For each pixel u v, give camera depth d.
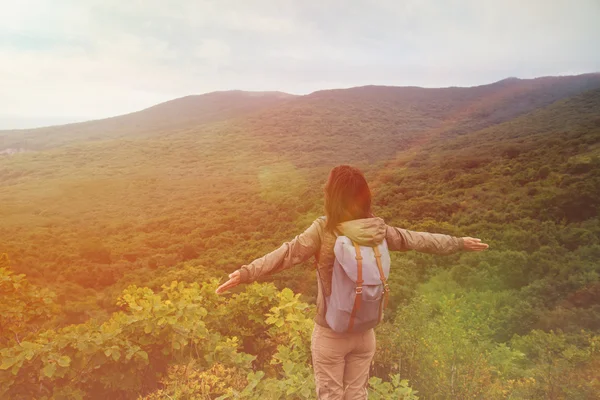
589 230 34.09
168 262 83.69
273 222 105.69
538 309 17.28
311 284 32.69
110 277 77.00
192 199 151.75
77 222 132.00
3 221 130.50
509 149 104.25
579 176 58.53
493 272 25.19
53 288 62.75
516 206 50.84
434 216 62.88
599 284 19.22
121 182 189.50
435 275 25.48
